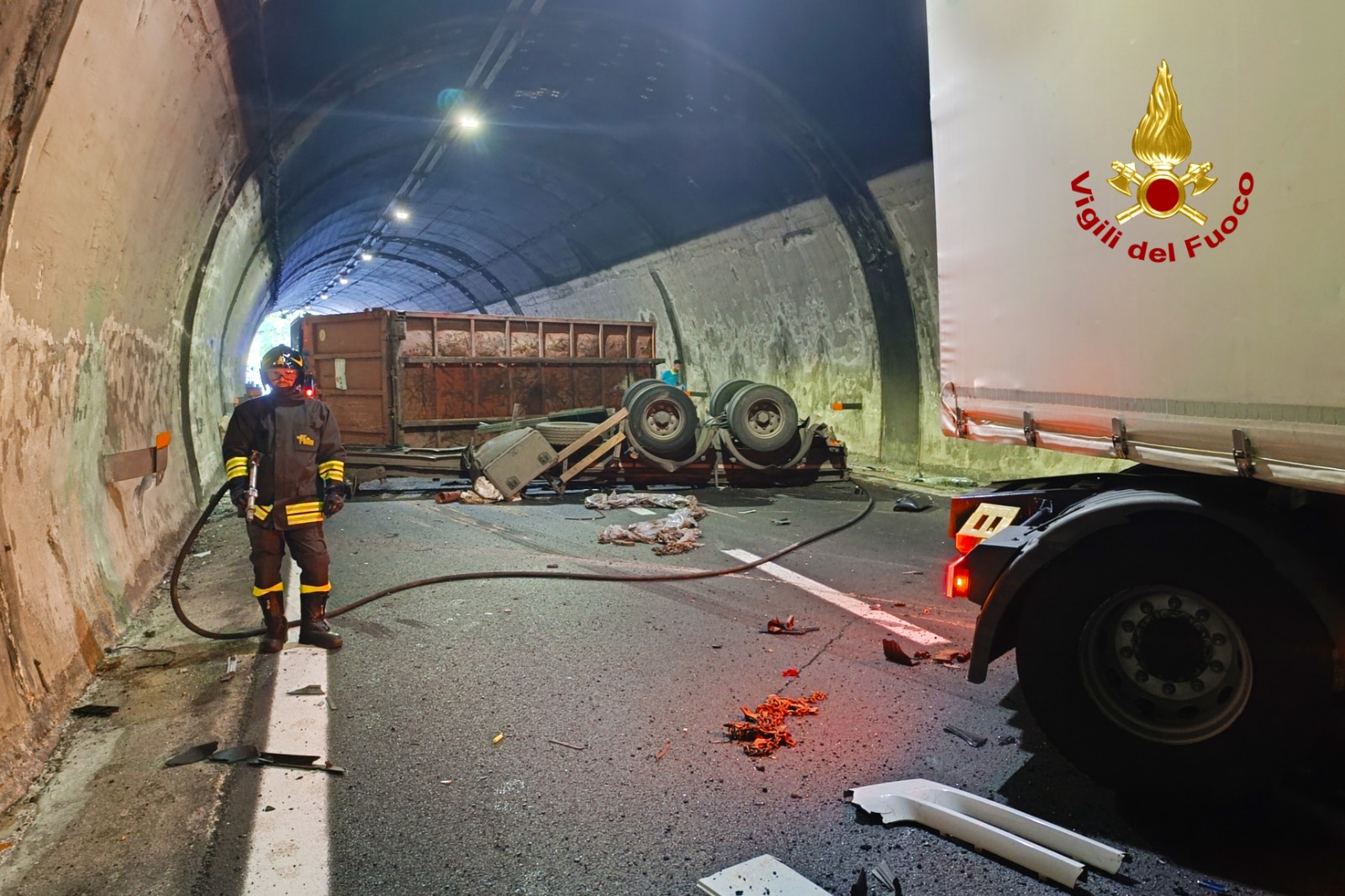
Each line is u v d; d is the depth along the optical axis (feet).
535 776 11.00
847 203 38.63
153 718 12.80
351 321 37.70
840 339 45.34
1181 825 9.80
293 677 14.56
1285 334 8.13
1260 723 9.15
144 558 19.83
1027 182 10.81
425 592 20.18
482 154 51.34
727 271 52.06
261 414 15.96
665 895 8.44
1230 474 8.75
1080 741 10.11
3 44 9.39
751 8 30.09
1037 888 8.57
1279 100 8.00
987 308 11.75
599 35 33.81
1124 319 9.67
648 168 47.80
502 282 88.58
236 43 20.43
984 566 11.01
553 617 18.13
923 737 12.20
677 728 12.51
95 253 15.55
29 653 12.17
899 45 28.37
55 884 8.57
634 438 35.53
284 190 39.40
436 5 29.43
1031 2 10.57
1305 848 9.32
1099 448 10.16
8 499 12.23
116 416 18.54
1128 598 9.87
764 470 36.81
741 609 18.80
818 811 10.12
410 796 10.45
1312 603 8.81
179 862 9.00
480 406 38.68
